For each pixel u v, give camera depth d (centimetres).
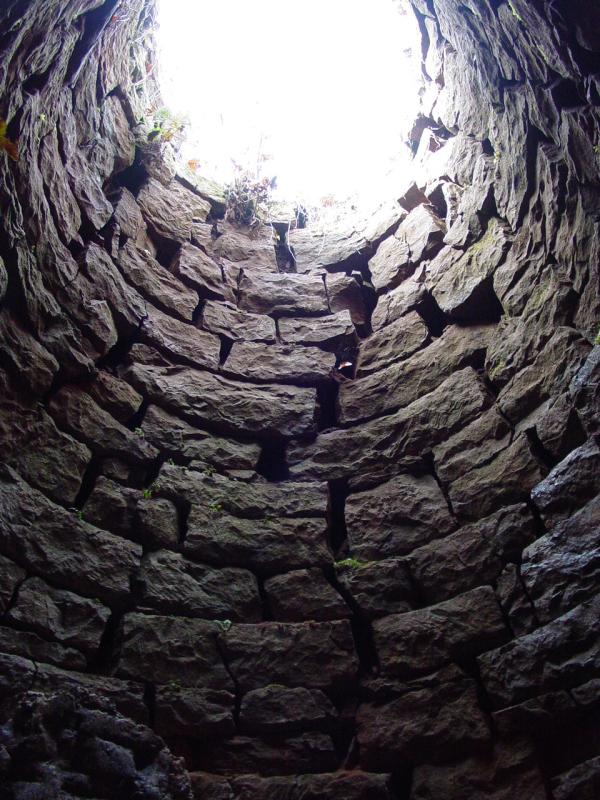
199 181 279
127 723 132
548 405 184
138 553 177
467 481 190
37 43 160
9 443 169
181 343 225
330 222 289
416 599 181
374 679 171
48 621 155
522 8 171
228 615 178
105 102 232
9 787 112
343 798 152
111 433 192
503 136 219
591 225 183
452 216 242
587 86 169
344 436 216
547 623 160
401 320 238
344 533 202
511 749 151
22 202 178
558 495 171
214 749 159
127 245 229
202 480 198
